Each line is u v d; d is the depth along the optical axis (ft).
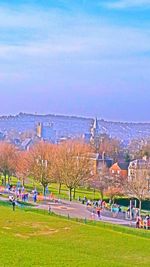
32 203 481.46
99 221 373.61
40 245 235.40
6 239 244.42
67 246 258.78
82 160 625.00
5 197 528.22
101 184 600.39
